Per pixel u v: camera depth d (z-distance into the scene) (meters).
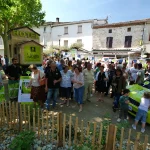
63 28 28.77
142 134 4.67
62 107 6.38
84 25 26.58
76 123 3.55
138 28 22.31
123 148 3.67
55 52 25.02
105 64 13.88
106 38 24.91
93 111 6.15
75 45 25.27
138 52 20.59
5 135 4.21
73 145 3.68
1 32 15.95
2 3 7.04
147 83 6.95
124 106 5.30
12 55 8.57
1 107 4.53
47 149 3.70
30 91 5.96
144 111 4.71
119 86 6.02
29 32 9.22
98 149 3.32
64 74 6.36
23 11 13.72
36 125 4.44
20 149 3.23
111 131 3.10
